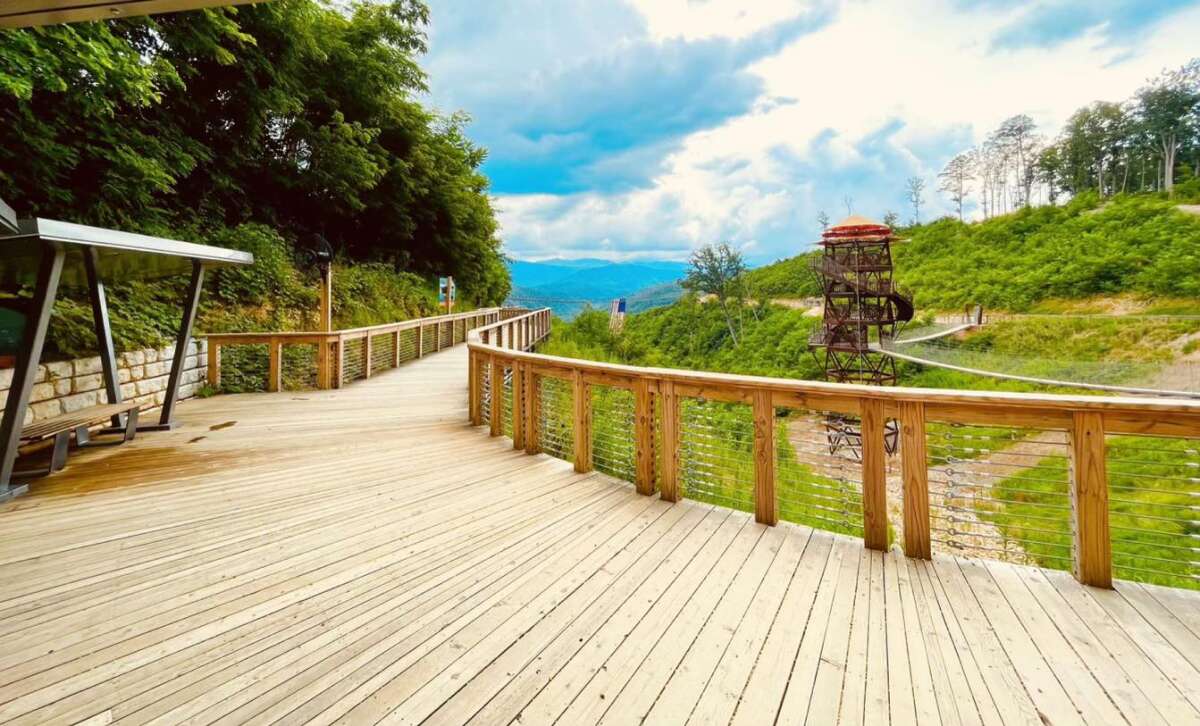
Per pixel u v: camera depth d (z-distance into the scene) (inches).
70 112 301.9
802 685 68.2
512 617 85.2
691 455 147.9
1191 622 81.1
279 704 65.1
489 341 358.9
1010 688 67.2
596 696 66.6
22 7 60.7
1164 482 310.7
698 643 77.7
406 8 655.8
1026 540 101.3
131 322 271.1
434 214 849.5
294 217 637.3
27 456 188.4
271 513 131.6
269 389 334.0
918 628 80.8
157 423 235.3
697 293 2127.2
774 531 118.9
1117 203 2076.8
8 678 69.5
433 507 135.8
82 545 112.7
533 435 187.0
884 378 957.2
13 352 198.1
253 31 454.3
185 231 411.8
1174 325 1051.3
